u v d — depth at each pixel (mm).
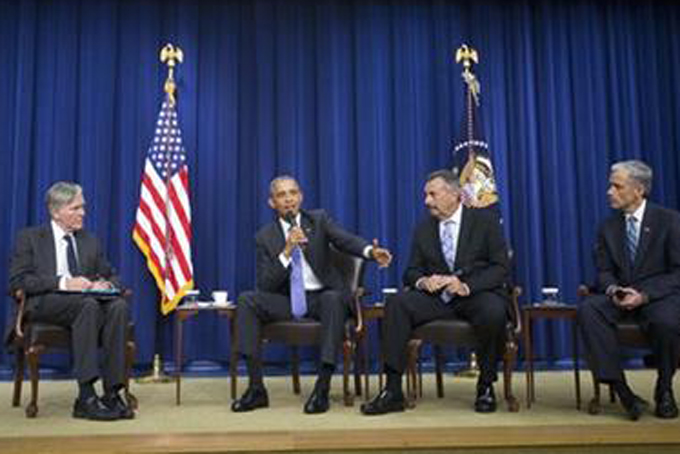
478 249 3168
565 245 4816
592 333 2830
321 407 2945
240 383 4059
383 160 4766
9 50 4617
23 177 4492
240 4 4816
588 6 5047
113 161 4613
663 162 5004
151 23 4703
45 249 3232
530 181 4832
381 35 4867
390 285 4664
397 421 2727
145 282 4496
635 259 3051
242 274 4613
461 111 4852
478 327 2943
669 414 2736
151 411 3041
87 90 4609
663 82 5074
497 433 2361
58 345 3010
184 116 4656
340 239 3311
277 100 4738
